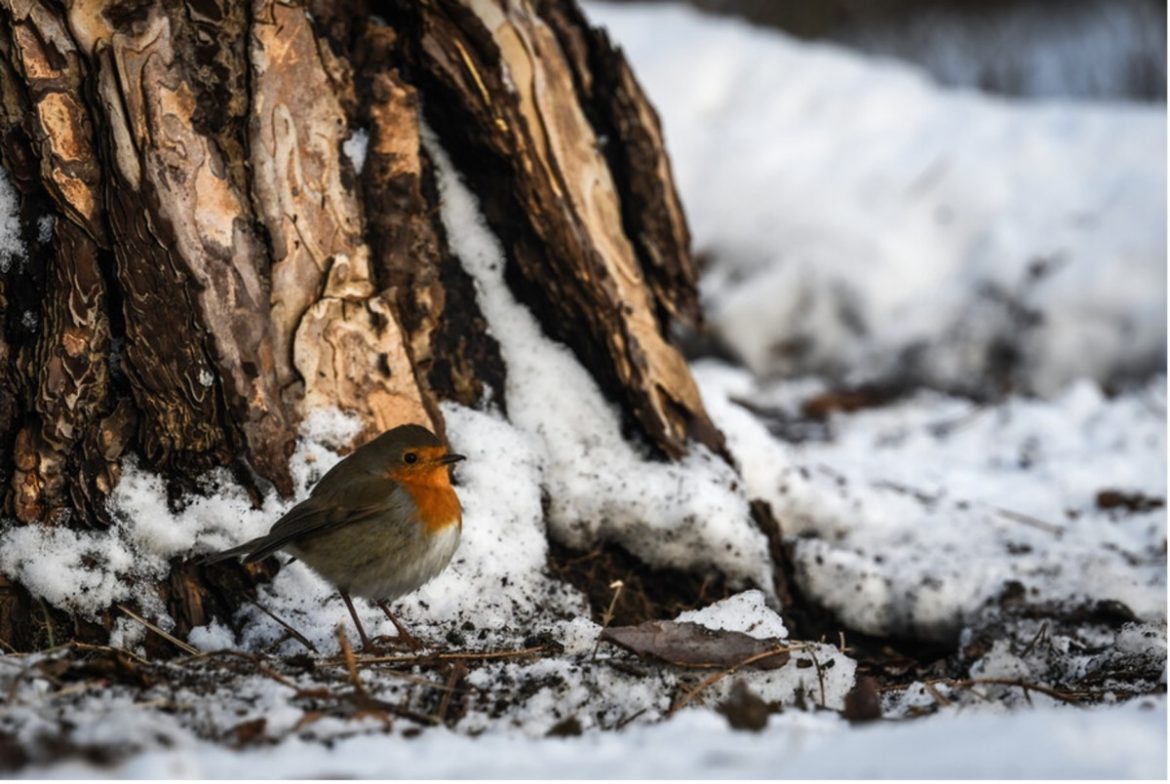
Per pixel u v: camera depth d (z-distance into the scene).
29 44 8.76
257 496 9.25
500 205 10.55
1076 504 14.01
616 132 11.00
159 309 8.93
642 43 21.56
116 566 8.99
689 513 10.47
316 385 9.45
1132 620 10.93
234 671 7.96
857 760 6.10
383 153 9.78
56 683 7.48
